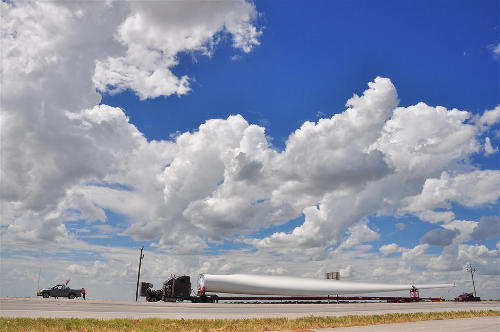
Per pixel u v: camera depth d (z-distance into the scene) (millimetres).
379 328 22359
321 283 78375
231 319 28812
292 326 23844
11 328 20766
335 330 20875
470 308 50812
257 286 68875
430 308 50438
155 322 25219
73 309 35906
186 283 63375
